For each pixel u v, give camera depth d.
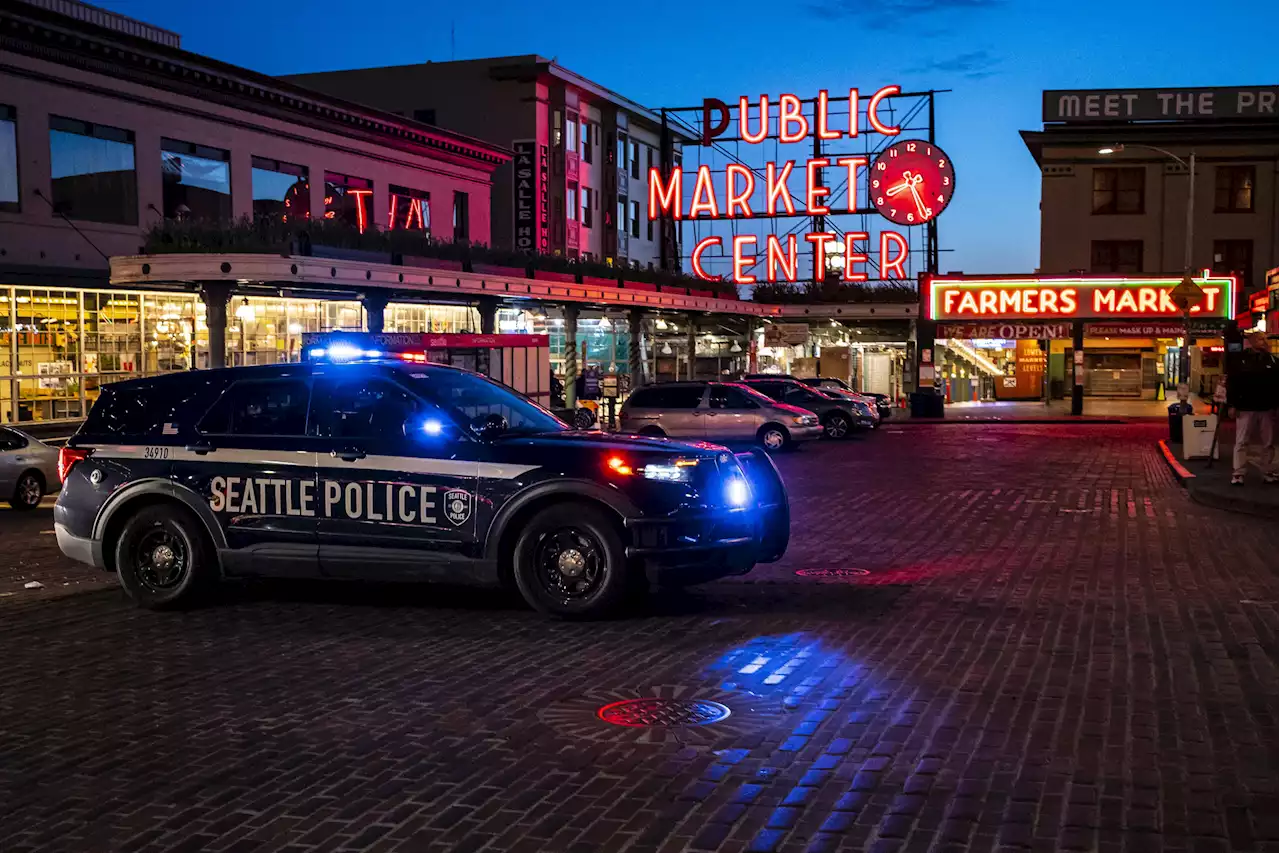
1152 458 24.84
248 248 21.89
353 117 32.59
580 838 4.80
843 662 7.61
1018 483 19.67
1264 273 52.72
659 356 45.38
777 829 4.86
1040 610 9.22
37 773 5.71
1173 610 9.19
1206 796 5.17
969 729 6.16
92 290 24.03
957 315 43.59
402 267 24.73
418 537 9.20
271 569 9.52
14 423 22.62
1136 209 53.62
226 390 9.82
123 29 30.34
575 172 50.66
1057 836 4.74
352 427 9.48
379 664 7.74
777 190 51.25
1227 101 52.97
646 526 8.81
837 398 32.44
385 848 4.73
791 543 13.05
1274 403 16.59
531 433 9.46
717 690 6.98
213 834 4.91
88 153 24.81
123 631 8.88
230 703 6.87
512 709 6.65
